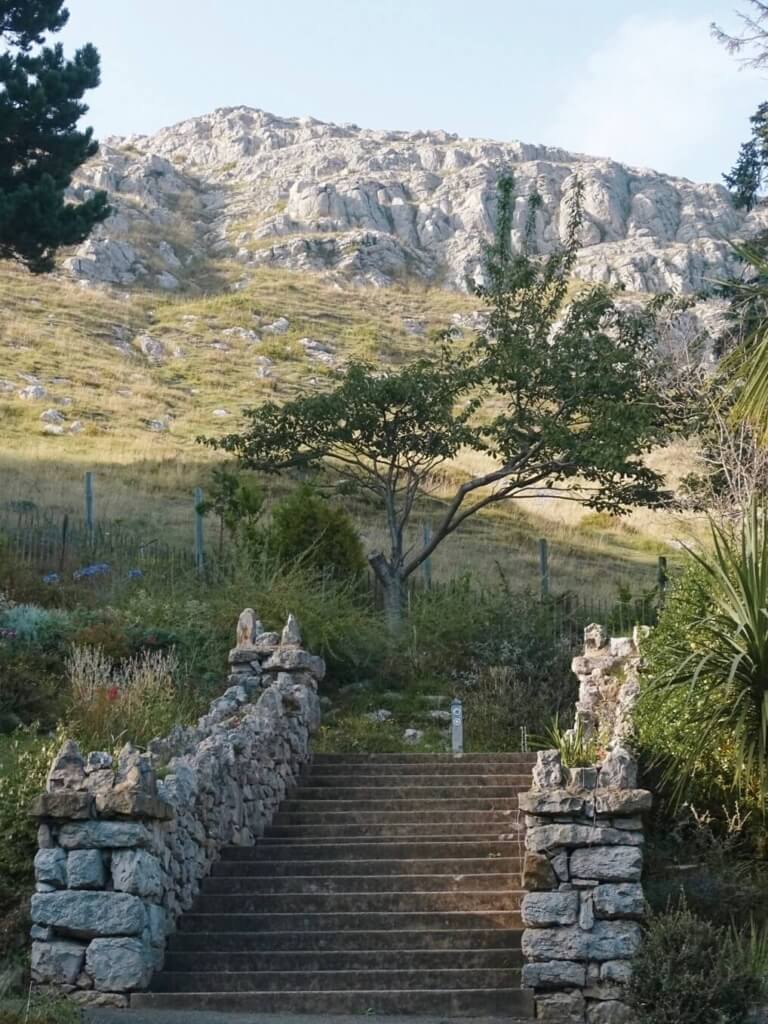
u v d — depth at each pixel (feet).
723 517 66.85
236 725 50.57
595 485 144.66
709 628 43.21
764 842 44.93
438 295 307.78
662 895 41.39
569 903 37.22
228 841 46.80
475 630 74.23
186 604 72.49
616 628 74.02
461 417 88.89
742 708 42.32
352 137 439.22
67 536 86.63
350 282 307.58
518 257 91.97
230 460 138.00
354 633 73.20
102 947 37.19
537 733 65.51
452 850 46.60
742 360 36.83
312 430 89.45
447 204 361.30
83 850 37.86
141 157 397.19
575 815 37.83
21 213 107.96
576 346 87.86
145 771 38.73
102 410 164.04
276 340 237.25
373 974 38.45
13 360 182.39
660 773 46.55
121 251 283.79
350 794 53.62
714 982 34.27
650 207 370.53
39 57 113.50
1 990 35.09
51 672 62.59
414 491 87.86
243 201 371.56
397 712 68.39
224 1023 34.53
